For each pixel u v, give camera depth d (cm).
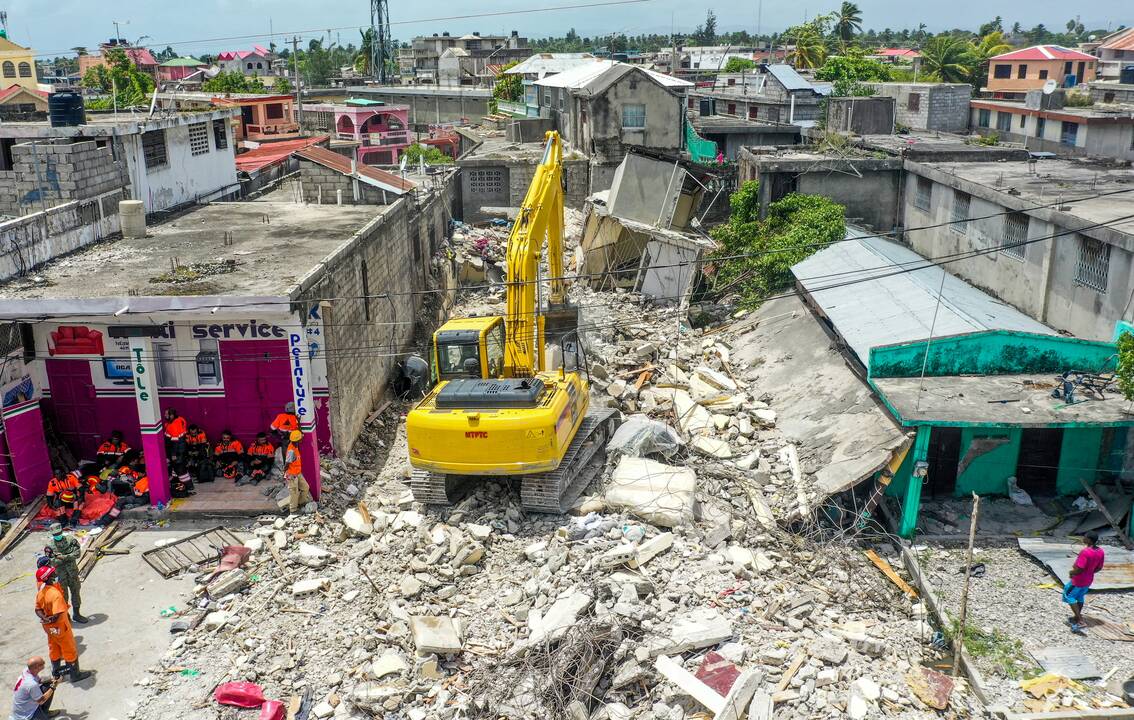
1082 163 3145
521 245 1895
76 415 2048
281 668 1399
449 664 1393
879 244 3033
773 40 13850
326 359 2002
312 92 8550
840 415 2053
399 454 2214
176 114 2936
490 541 1727
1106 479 1991
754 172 3381
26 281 1934
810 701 1309
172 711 1320
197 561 1702
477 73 10800
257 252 2211
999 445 1969
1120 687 1395
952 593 1662
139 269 2044
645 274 3406
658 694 1324
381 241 2633
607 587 1523
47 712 1313
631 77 4425
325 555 1684
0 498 1880
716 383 2428
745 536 1758
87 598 1598
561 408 1794
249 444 2075
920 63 8712
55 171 2236
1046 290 2320
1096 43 9506
